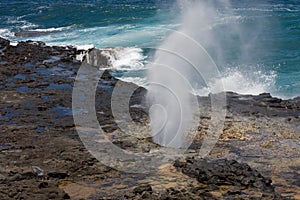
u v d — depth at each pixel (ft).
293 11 125.49
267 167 37.40
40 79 65.87
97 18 127.24
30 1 166.30
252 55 83.87
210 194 31.27
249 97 57.82
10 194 30.76
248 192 32.04
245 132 45.65
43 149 40.11
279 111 52.60
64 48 87.86
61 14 136.77
